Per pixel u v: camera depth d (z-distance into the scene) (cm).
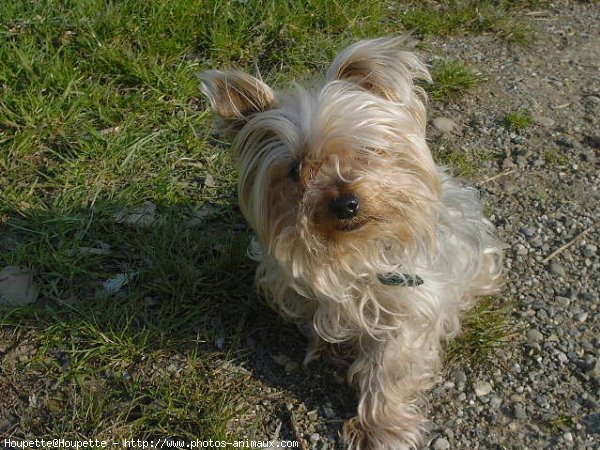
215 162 85
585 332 68
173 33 98
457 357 67
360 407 62
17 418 62
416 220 58
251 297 71
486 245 71
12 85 90
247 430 62
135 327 69
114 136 86
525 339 68
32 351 67
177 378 65
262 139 59
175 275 73
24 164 83
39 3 97
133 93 92
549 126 92
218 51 97
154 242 76
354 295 62
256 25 101
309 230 57
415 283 61
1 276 72
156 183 82
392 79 58
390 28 107
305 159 56
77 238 76
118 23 96
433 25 108
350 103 56
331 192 56
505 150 88
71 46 95
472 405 63
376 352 63
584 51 106
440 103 95
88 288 72
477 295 71
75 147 85
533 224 79
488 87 98
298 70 96
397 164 58
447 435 61
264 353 67
